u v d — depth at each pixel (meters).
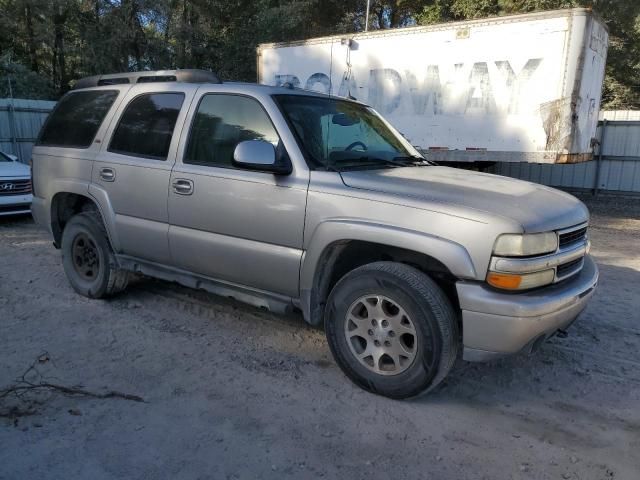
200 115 4.39
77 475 2.77
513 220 3.19
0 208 9.11
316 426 3.26
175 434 3.14
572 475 2.88
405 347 3.48
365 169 4.00
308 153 3.87
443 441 3.16
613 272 7.10
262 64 13.85
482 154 10.92
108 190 4.90
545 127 10.20
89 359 4.06
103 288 5.16
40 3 22.61
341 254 3.86
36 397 3.48
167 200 4.45
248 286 4.20
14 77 22.08
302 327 4.79
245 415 3.36
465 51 10.78
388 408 3.49
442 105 11.21
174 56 24.19
